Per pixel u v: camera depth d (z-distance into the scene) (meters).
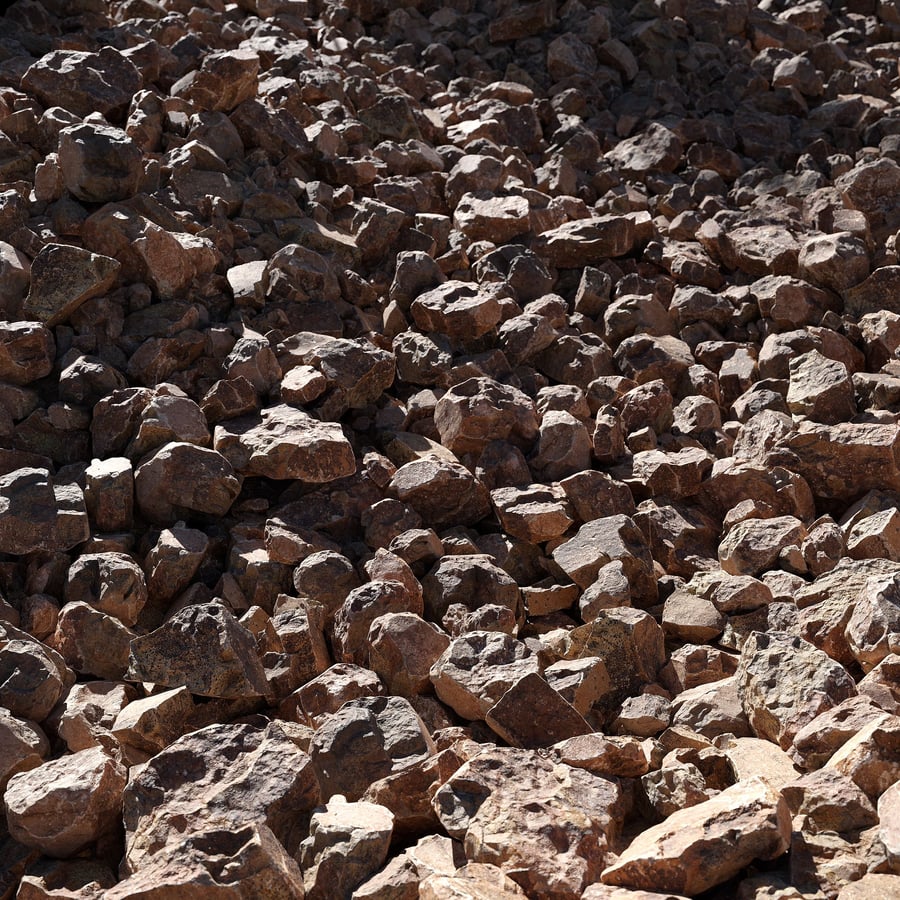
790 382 5.23
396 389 5.27
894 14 9.73
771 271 6.19
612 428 4.86
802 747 3.23
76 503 4.05
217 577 4.21
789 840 2.83
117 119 6.06
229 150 6.02
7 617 3.77
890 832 2.77
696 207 7.02
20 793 3.02
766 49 8.79
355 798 3.20
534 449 4.86
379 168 6.52
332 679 3.60
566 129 7.55
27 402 4.51
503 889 2.65
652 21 8.61
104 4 7.28
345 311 5.45
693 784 3.13
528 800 2.94
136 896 2.70
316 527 4.40
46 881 2.92
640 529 4.44
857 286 5.88
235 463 4.45
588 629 3.82
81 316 4.79
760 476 4.70
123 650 3.72
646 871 2.69
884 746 3.04
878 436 4.67
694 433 5.17
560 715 3.40
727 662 3.90
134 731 3.32
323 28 8.46
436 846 2.98
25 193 5.20
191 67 6.66
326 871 2.82
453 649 3.63
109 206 4.95
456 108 7.65
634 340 5.54
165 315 4.86
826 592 3.99
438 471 4.49
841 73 8.48
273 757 3.12
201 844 2.83
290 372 4.85
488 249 5.98
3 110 5.54
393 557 4.11
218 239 5.42
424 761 3.20
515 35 8.66
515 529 4.46
